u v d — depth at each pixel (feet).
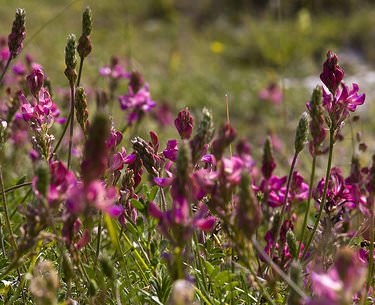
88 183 2.91
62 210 3.14
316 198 3.50
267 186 3.44
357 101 3.34
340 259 2.79
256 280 3.15
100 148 2.89
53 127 4.47
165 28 14.65
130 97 4.48
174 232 3.00
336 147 5.76
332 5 16.15
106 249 3.70
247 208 2.99
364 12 15.69
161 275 3.41
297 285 3.05
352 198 3.46
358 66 13.12
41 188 2.96
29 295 3.39
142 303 3.35
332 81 3.34
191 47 13.97
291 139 6.45
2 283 3.41
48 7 14.75
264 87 10.20
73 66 3.49
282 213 3.36
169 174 3.25
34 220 2.99
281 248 3.42
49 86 3.90
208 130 3.06
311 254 3.41
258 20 15.79
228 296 3.28
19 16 3.64
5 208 3.32
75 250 3.09
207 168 3.33
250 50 13.37
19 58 8.91
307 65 12.59
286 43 12.93
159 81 9.87
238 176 3.02
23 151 4.39
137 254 3.37
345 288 2.79
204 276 3.28
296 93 9.77
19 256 3.05
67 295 3.19
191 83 10.10
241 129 7.93
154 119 6.72
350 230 3.53
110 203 2.93
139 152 3.41
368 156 5.65
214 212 3.24
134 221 3.45
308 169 5.17
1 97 4.58
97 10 14.88
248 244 3.03
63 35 12.43
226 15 16.47
